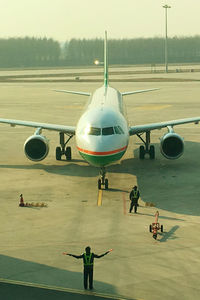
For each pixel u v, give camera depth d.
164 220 67.94
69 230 64.31
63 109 192.38
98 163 80.25
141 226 65.56
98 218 68.81
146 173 93.62
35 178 90.94
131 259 55.38
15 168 98.69
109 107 92.38
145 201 76.81
